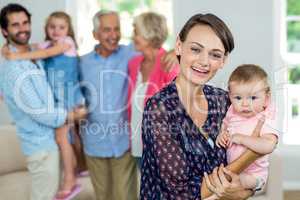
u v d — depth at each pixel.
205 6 2.18
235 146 1.37
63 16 1.87
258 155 1.42
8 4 1.96
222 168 1.36
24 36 1.81
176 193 1.29
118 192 1.80
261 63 2.09
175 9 2.26
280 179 1.96
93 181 1.83
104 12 1.86
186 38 1.36
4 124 2.01
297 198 2.66
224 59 1.38
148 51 1.72
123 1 2.57
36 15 2.11
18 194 1.88
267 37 2.11
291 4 2.96
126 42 1.83
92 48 1.85
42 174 1.82
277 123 1.61
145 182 1.32
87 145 1.82
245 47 2.10
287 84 1.78
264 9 2.14
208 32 1.35
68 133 1.82
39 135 1.80
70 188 1.83
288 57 2.83
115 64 1.78
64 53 1.81
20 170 2.06
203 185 1.31
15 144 2.03
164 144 1.27
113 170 1.82
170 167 1.27
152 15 1.77
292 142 2.70
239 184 1.39
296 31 2.99
